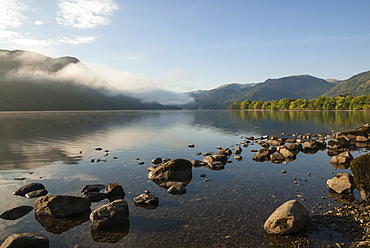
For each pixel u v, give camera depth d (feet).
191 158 102.47
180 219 45.65
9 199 55.67
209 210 49.47
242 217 46.24
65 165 87.92
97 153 110.83
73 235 40.45
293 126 254.27
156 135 181.27
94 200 54.95
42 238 37.37
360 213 45.96
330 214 46.26
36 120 352.08
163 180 70.44
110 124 289.53
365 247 31.55
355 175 57.06
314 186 63.98
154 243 37.76
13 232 41.47
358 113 512.22
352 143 143.13
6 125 262.47
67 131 205.46
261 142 141.08
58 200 48.19
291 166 87.20
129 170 81.71
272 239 38.45
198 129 230.07
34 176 73.77
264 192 59.72
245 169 83.10
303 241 37.52
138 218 46.24
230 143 144.05
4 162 91.71
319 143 132.57
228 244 37.22
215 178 72.38
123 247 36.76
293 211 40.29
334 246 36.04
